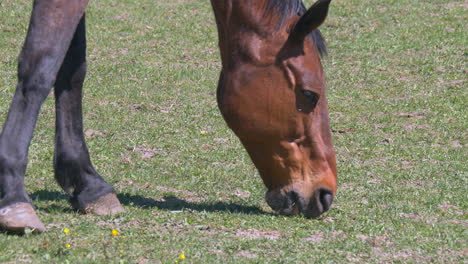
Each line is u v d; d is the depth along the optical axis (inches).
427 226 411.2
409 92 816.9
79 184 403.2
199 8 1197.7
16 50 940.0
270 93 363.3
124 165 541.0
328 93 803.4
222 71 380.2
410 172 546.9
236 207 438.3
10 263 310.3
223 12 369.1
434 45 1008.9
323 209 379.6
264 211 431.8
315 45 366.3
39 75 339.6
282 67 361.1
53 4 339.9
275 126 367.6
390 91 818.8
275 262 330.0
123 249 337.1
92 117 684.1
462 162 584.1
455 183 521.3
